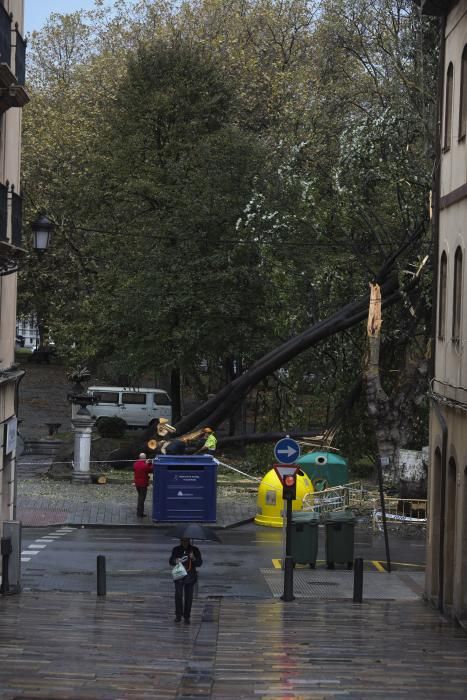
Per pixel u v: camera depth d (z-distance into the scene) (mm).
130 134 71375
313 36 84812
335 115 64500
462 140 28734
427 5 31578
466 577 26047
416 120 53688
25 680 16219
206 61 73188
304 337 58156
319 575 34969
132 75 72062
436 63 51719
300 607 28062
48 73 100812
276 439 60875
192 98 71625
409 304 53781
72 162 83750
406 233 55656
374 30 58688
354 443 61594
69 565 35562
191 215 65938
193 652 19953
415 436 54812
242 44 85625
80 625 23453
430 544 30469
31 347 181875
